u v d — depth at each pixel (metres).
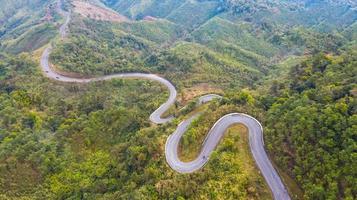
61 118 154.75
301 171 92.38
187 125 133.38
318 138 92.19
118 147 129.00
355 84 102.12
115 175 118.00
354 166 81.38
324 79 116.38
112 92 193.88
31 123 148.25
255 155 104.56
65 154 132.25
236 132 114.94
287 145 100.44
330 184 82.94
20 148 128.12
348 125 88.81
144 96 185.62
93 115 150.75
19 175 120.31
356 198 78.25
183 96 176.38
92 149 137.00
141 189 100.31
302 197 90.06
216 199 88.88
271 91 143.00
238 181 92.81
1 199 111.12
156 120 156.00
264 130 111.81
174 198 94.25
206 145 114.69
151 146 116.88
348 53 141.75
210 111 129.12
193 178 99.06
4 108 155.50
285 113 108.31
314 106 100.00
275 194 92.62
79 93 193.50
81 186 118.31
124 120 145.88
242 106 127.88
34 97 165.88
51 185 119.81
